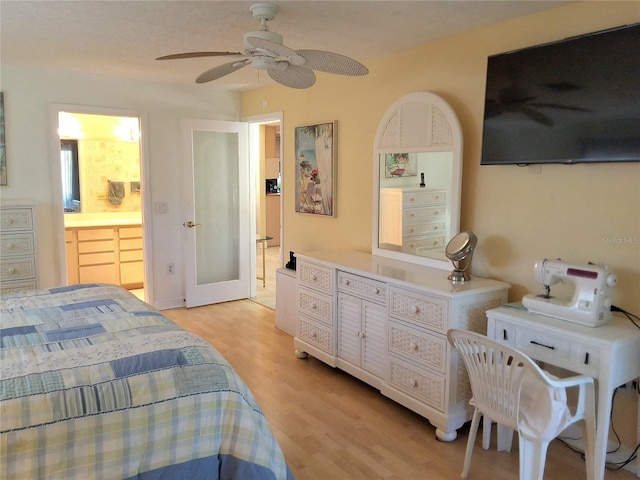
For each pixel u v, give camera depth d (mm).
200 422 1723
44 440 1509
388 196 3576
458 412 2725
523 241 2834
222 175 5445
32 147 4379
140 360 1829
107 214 6035
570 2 2502
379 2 2535
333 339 3521
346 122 4020
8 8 2691
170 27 3035
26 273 4152
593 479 2121
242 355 3961
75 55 3809
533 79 2609
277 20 2850
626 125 2273
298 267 3818
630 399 2432
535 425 1998
